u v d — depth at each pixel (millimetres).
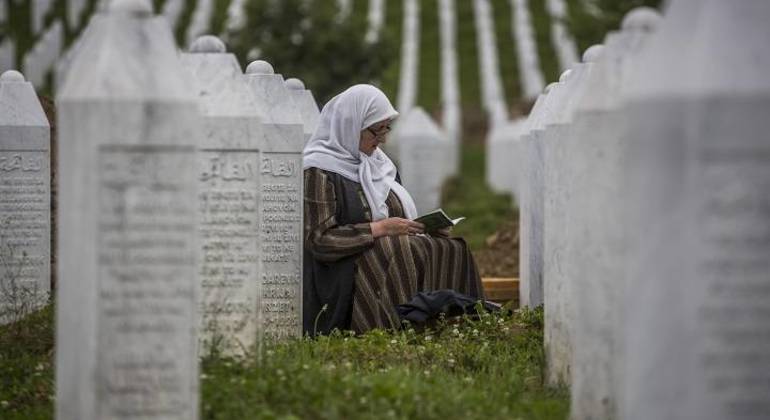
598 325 14391
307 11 52531
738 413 11711
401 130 53938
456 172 71375
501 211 48219
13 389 16875
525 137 24234
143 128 12977
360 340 19578
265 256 21172
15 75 22969
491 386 16609
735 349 11711
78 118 12984
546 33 94000
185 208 13086
